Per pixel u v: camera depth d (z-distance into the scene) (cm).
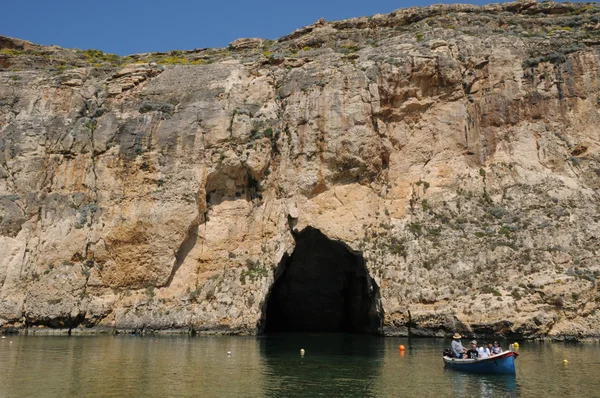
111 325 4519
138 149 5028
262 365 2723
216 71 5469
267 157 5003
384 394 2034
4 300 4503
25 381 2192
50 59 6088
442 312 3997
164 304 4581
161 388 2083
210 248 4841
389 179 4981
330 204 4869
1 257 4628
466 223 4559
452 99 5084
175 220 4769
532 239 4222
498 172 4806
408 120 5100
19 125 5203
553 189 4569
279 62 5603
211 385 2169
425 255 4369
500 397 1977
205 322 4431
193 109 5144
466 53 5153
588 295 3756
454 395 2016
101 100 5400
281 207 4906
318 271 5469
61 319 4466
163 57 6469
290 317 5703
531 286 3869
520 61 5103
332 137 4928
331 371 2556
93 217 4859
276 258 4697
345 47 5731
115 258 4744
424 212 4734
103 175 5003
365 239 4662
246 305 4494
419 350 3359
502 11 5819
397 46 5359
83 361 2769
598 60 4959
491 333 3794
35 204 4891
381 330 4272
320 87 5128
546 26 5566
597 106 4850
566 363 2736
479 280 4075
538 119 4941
